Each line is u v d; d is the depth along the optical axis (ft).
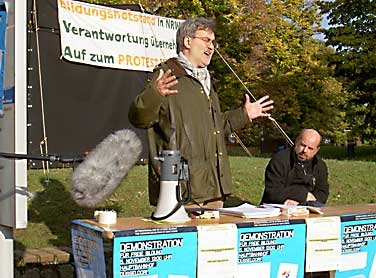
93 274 9.75
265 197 15.92
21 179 10.61
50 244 16.51
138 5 29.12
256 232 10.51
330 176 29.78
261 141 92.32
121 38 27.25
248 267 10.46
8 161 10.72
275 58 81.46
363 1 74.13
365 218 12.08
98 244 9.45
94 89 29.09
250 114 13.37
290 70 83.41
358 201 26.11
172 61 12.25
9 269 11.21
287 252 10.93
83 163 9.43
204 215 10.89
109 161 9.43
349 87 79.46
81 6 26.04
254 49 77.10
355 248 11.96
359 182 29.25
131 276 9.25
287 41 83.92
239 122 13.30
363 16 74.84
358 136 78.69
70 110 28.37
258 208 11.87
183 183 11.03
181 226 9.83
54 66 27.76
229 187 12.59
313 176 16.08
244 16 75.25
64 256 15.15
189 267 9.78
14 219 10.61
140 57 27.91
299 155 15.83
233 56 76.69
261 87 79.00
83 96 28.76
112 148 9.52
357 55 73.82
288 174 15.85
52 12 27.48
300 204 15.31
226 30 73.77
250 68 75.97
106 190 9.46
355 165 34.55
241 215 11.14
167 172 10.44
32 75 26.94
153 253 9.45
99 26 26.55
